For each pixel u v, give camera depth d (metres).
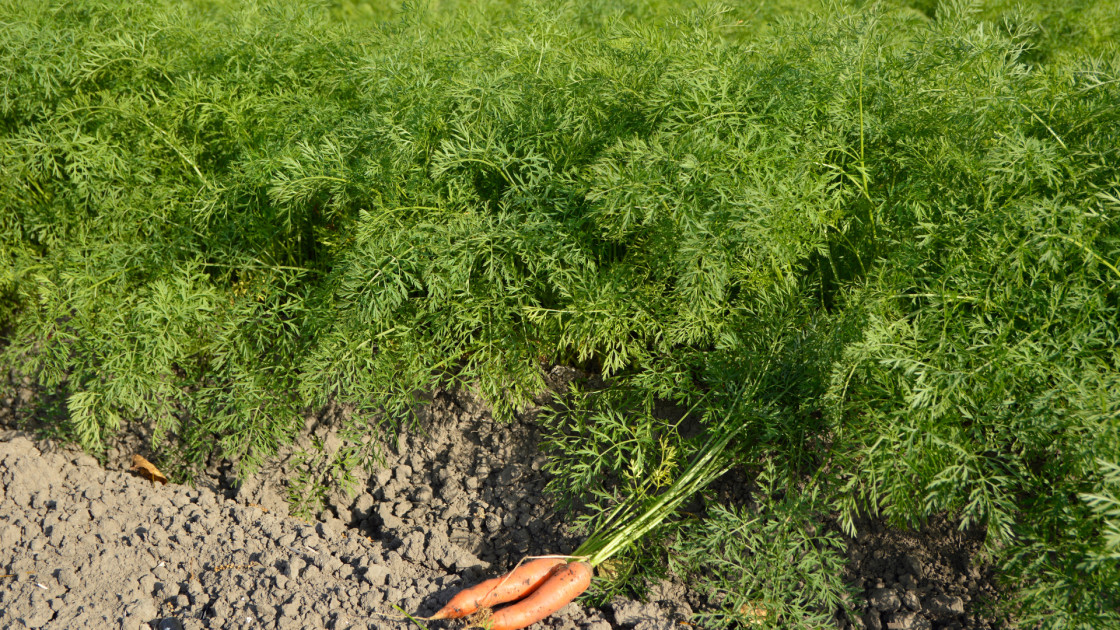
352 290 1.79
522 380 1.83
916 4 2.72
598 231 1.79
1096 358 1.58
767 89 1.78
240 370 1.85
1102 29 2.43
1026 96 1.73
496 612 1.61
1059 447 1.56
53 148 1.99
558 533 1.78
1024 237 1.63
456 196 1.82
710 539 1.63
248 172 1.87
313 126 1.93
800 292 1.78
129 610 1.62
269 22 2.04
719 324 1.77
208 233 1.96
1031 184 1.65
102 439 1.95
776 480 1.74
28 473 1.83
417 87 1.83
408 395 1.82
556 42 2.01
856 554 1.71
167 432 1.95
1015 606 1.58
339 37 2.07
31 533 1.74
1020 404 1.57
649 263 1.78
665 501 1.69
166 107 1.97
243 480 1.86
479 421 1.88
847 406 1.62
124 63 2.04
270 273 1.96
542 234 1.76
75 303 1.90
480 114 1.82
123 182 1.98
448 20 2.21
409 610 1.64
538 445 1.84
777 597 1.60
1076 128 1.71
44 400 2.03
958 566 1.69
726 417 1.69
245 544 1.73
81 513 1.76
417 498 1.84
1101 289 1.60
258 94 2.01
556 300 1.86
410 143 1.79
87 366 1.92
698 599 1.68
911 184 1.75
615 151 1.75
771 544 1.62
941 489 1.55
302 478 1.86
